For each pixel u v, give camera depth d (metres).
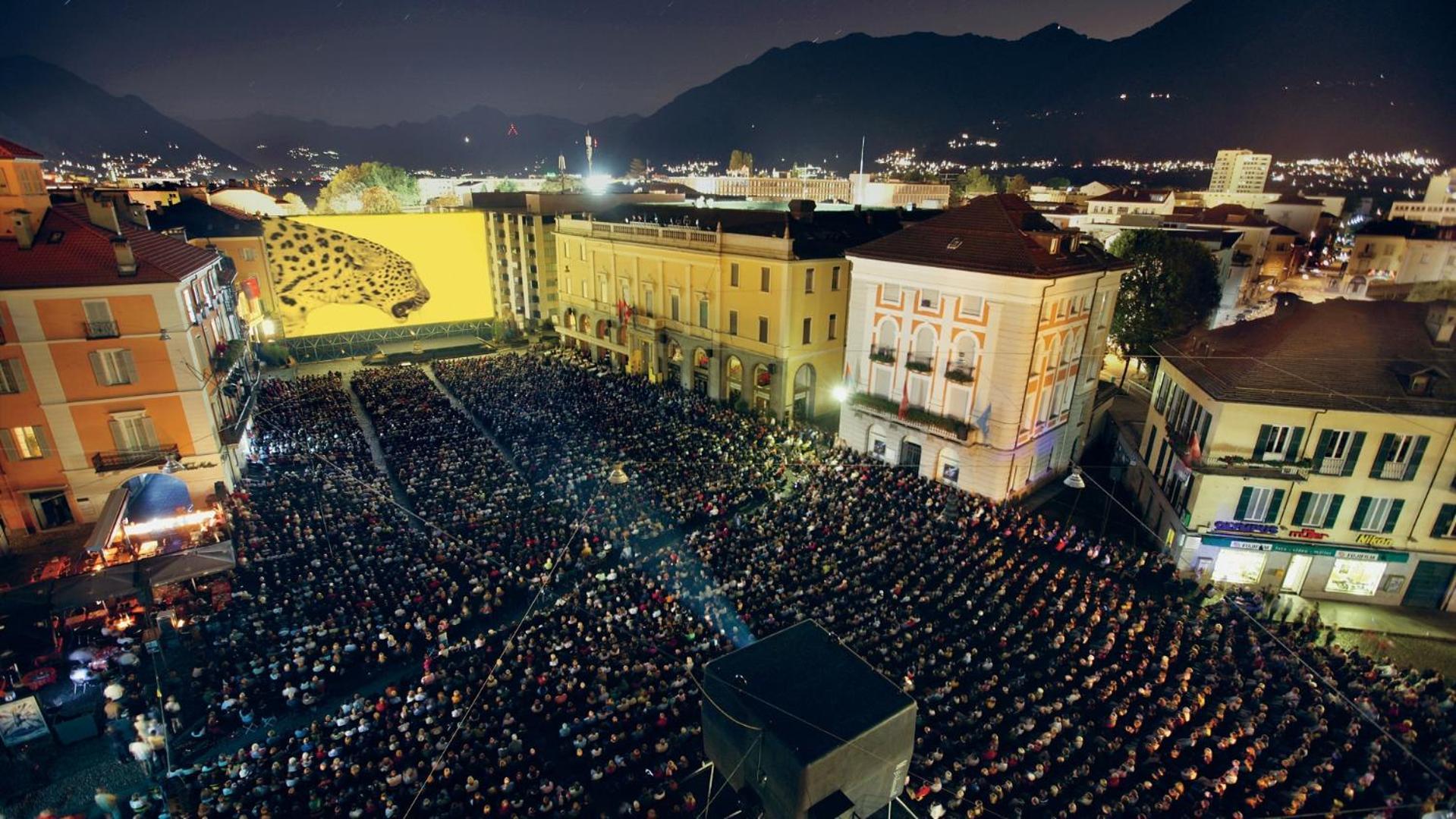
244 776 21.94
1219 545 33.81
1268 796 21.03
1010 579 32.78
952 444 42.38
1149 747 22.73
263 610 29.53
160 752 23.53
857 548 33.94
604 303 70.38
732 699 6.85
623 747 23.53
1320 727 23.25
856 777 6.29
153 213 65.81
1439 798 20.39
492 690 25.73
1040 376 40.69
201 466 40.03
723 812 6.93
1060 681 26.09
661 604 30.02
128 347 37.59
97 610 30.02
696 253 57.31
